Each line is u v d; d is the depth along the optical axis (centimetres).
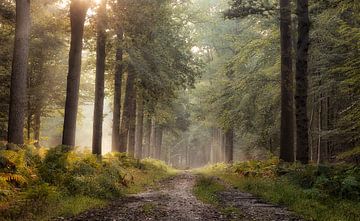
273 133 3128
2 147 1480
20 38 1627
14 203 1062
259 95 2747
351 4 1620
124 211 1125
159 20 2456
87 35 2492
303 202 1168
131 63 2588
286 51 2133
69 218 1005
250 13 2044
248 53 2327
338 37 2195
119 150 3008
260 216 1034
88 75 4097
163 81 2706
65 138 1942
